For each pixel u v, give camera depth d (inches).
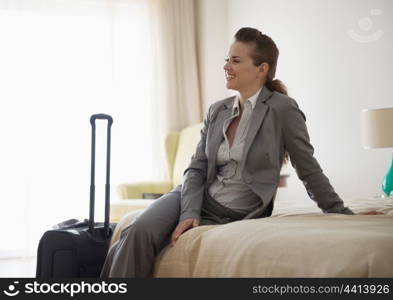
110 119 75.7
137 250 54.6
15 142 196.5
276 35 175.0
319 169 62.9
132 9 212.4
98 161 205.5
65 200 202.1
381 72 128.9
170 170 191.8
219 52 209.5
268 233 44.0
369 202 89.1
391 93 126.0
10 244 195.2
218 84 209.3
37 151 198.8
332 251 36.4
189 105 215.6
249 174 61.2
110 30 208.4
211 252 47.1
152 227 55.2
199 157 67.2
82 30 206.2
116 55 209.9
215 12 209.5
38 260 74.0
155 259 55.7
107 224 75.6
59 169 201.6
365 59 134.3
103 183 205.8
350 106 140.0
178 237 55.0
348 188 141.9
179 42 216.8
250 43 63.7
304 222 50.1
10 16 197.6
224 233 48.1
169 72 214.2
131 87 211.3
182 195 61.4
